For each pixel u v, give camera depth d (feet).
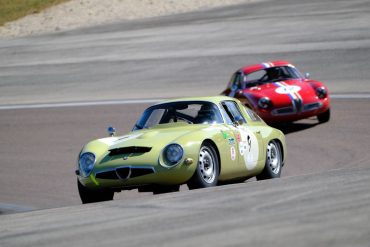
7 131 253.03
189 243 55.11
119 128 235.20
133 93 317.42
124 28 472.03
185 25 451.94
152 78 343.26
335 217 61.31
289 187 87.10
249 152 120.06
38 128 252.01
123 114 259.39
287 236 54.13
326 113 210.79
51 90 351.46
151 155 105.91
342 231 54.85
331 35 365.20
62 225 75.66
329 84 284.82
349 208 65.77
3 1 584.81
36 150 214.48
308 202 72.08
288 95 204.74
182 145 105.50
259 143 123.95
